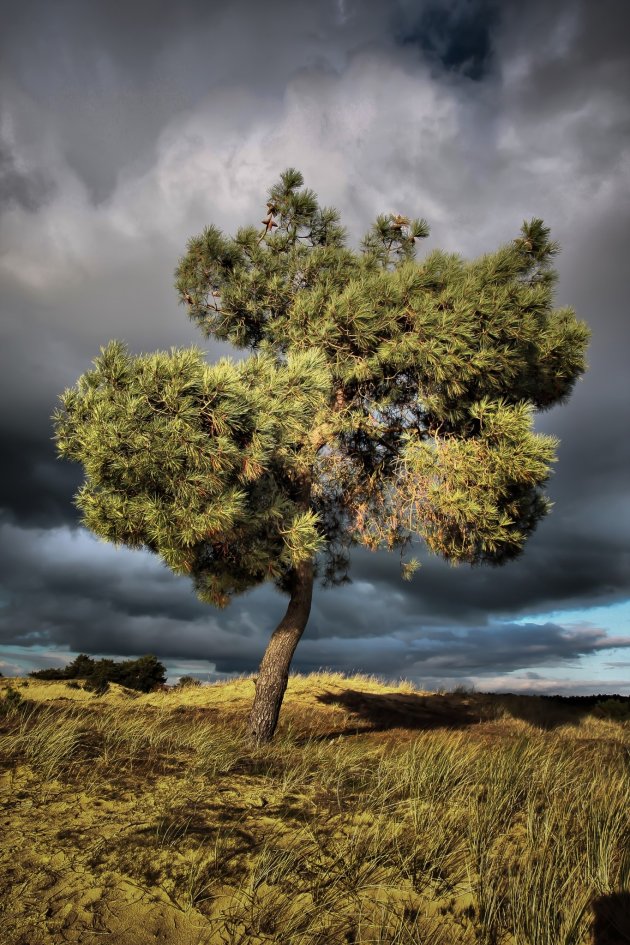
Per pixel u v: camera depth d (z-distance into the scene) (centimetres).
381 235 1199
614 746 1023
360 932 304
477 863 385
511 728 1327
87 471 813
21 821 417
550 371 1102
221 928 303
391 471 1170
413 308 952
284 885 344
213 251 1168
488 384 1009
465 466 957
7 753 573
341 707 1529
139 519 826
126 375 792
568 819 478
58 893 324
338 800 511
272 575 934
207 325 1220
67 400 846
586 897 340
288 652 1005
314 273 1117
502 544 1045
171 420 750
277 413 834
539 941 297
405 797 544
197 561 1015
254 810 472
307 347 1006
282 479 1034
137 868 355
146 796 489
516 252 1033
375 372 1010
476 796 537
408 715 1486
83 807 454
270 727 964
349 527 1205
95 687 1691
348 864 373
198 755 656
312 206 1173
